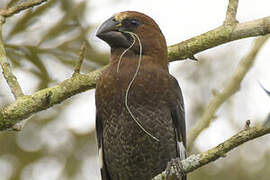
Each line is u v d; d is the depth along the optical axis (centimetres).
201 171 1595
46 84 1332
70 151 1580
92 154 1588
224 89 1284
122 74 1130
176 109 1150
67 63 1324
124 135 1131
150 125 1123
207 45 1128
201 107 1636
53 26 1321
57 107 1556
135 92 1121
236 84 1284
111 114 1136
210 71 1680
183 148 1156
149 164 1147
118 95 1125
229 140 899
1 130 1001
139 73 1130
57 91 1034
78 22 1343
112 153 1157
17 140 1558
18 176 1545
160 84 1132
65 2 1337
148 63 1150
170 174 1046
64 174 1570
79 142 1584
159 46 1170
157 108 1128
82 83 1066
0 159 1551
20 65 1316
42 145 1568
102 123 1166
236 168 1606
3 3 1369
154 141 1130
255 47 1297
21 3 1037
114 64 1155
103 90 1133
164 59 1173
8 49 1296
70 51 1323
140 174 1159
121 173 1168
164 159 1144
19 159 1555
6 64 1016
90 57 1334
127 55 1161
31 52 1302
